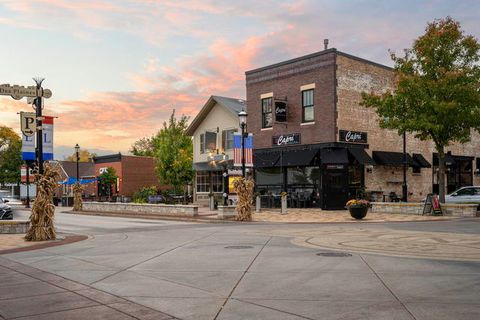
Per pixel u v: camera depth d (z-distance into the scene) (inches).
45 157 674.8
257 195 1207.6
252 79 1427.2
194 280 352.2
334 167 1205.7
